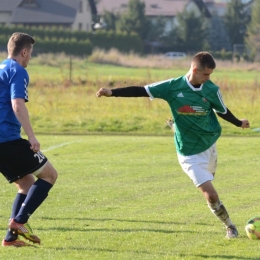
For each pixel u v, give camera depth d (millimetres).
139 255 14500
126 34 174625
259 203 22031
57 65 115438
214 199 15953
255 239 16281
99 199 22938
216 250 15148
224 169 30094
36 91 62281
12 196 23625
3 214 20125
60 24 196125
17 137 15023
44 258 14078
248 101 56375
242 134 44750
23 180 15797
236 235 16562
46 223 18578
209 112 16297
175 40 196500
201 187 15953
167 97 16141
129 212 20500
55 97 58594
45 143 39844
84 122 48750
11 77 14828
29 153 14977
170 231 17312
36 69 103750
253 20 186500
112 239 16281
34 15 195875
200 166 16094
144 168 30609
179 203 22109
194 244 15773
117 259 14062
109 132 46625
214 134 16328
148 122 48719
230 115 16391
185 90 15969
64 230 17469
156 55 173250
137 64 131750
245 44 189500
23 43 15328
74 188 25203
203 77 15758
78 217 19625
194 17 195875
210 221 18875
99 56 132750
